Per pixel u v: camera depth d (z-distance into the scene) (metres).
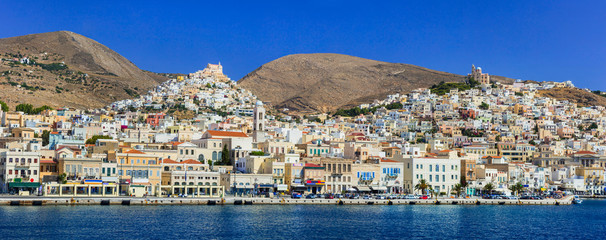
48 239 176.75
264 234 194.88
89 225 197.62
